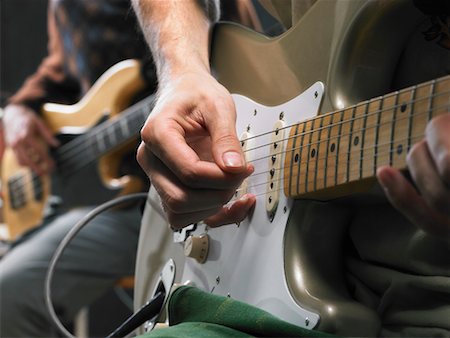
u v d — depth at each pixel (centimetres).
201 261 95
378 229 78
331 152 75
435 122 58
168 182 83
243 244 89
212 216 89
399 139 65
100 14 201
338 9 82
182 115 85
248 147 90
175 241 102
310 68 85
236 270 89
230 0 147
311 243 81
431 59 77
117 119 194
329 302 77
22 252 196
